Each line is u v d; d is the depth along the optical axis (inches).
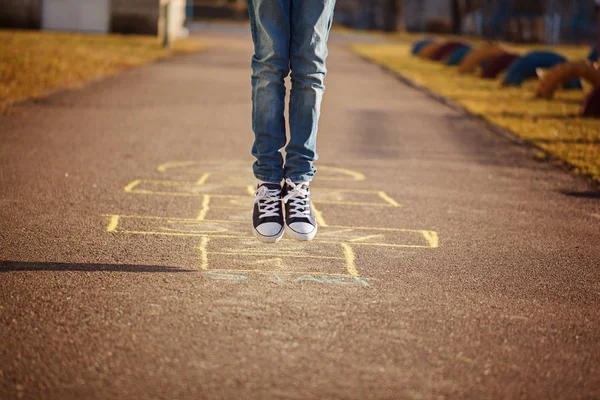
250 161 265.6
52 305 120.7
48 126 318.0
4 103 373.1
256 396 92.3
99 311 118.8
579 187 249.1
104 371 97.9
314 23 134.6
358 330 115.2
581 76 537.0
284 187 145.0
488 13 2182.6
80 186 213.6
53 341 106.8
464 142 337.7
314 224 142.1
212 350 105.4
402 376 100.0
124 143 289.7
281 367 100.8
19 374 96.3
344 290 133.8
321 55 137.3
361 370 101.0
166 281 134.6
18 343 105.7
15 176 221.9
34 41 780.6
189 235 167.2
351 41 1616.6
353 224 184.5
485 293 137.1
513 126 387.5
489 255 163.9
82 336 109.0
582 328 122.1
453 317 123.4
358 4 2583.7
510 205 217.6
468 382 99.4
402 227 184.1
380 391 95.2
